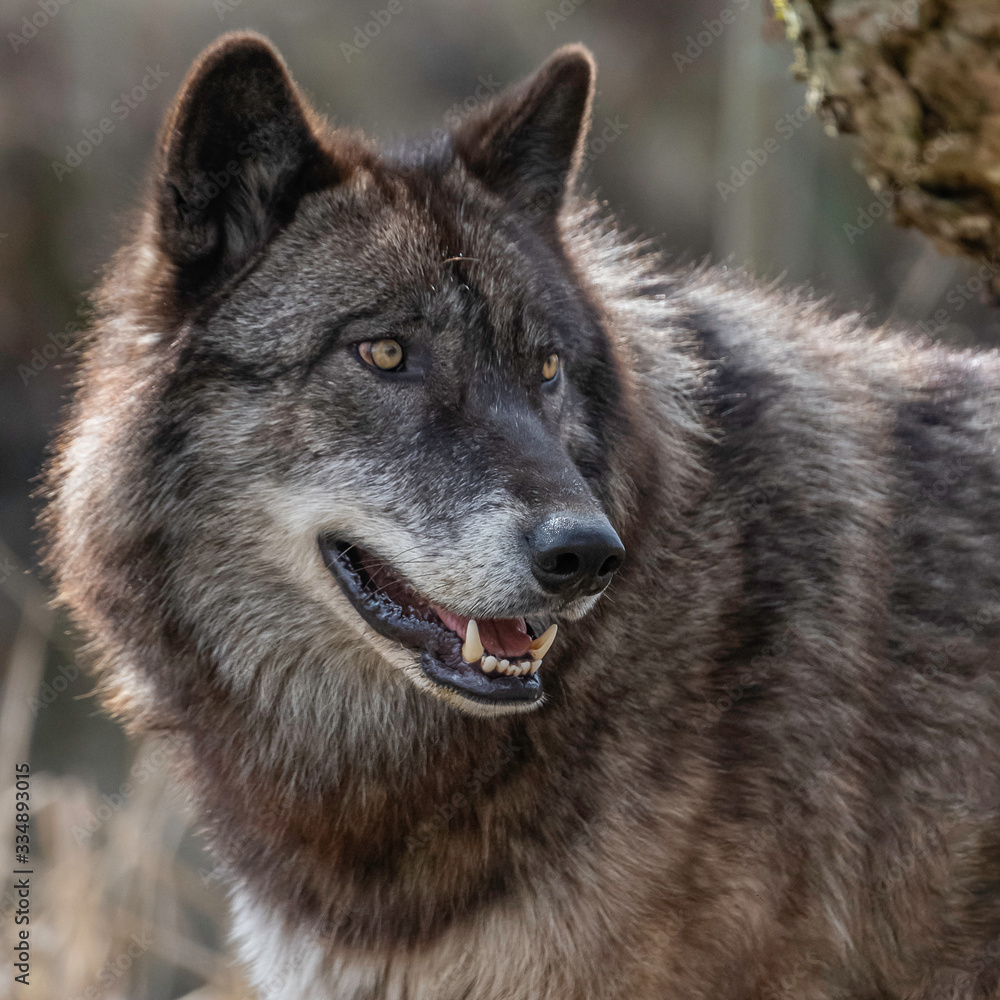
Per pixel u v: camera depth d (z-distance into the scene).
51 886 9.41
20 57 24.03
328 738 6.52
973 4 4.84
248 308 6.08
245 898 7.00
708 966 6.36
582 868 6.11
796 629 6.56
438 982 6.43
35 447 21.22
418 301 5.96
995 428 7.41
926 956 7.13
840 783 6.63
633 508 6.41
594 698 6.21
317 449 6.02
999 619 6.97
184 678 6.45
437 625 6.06
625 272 7.50
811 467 6.87
